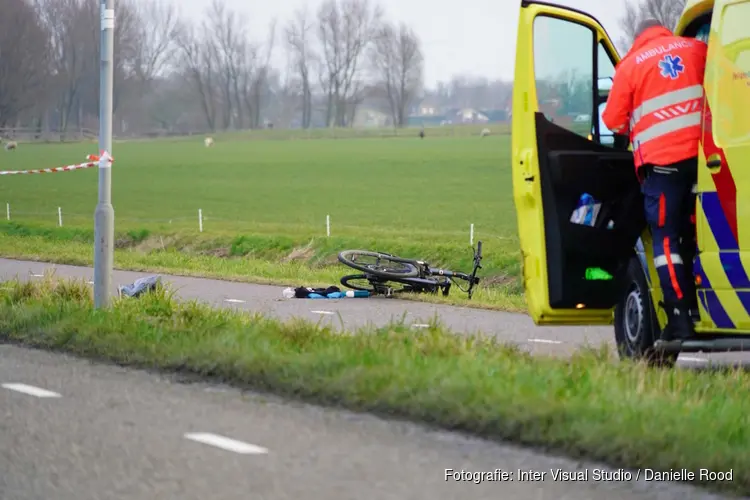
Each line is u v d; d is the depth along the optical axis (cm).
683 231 1093
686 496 678
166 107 17400
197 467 741
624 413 794
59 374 1089
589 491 689
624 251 1143
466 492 686
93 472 728
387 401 903
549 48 1144
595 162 1127
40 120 15625
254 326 1235
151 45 16862
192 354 1098
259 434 835
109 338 1196
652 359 1123
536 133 1138
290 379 989
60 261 2892
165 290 1662
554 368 962
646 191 1066
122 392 998
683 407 811
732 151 1005
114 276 2420
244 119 17962
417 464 750
